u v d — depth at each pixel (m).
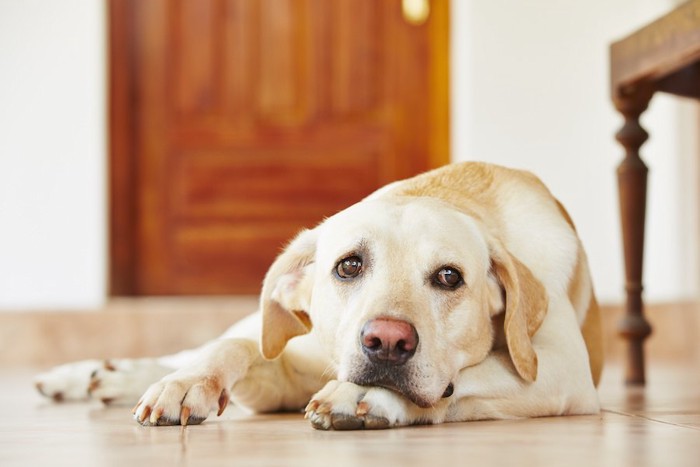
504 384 1.60
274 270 1.75
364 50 4.86
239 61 4.86
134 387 2.04
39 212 4.56
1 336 4.20
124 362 2.09
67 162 4.57
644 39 2.53
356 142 4.87
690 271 4.31
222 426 1.54
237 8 4.86
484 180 1.92
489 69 4.58
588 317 2.00
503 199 1.87
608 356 4.19
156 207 4.83
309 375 1.83
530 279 1.66
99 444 1.34
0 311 4.21
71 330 4.22
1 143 4.55
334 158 4.87
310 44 4.86
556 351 1.68
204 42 4.86
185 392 1.56
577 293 1.90
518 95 4.59
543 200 1.90
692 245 4.29
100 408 2.03
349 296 1.59
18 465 1.16
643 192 2.79
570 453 1.20
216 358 1.66
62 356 4.22
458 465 1.10
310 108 4.86
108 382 2.05
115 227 4.80
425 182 1.93
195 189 4.84
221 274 4.83
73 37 4.58
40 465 1.15
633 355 2.76
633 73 2.60
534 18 4.58
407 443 1.29
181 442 1.33
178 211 4.84
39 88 4.57
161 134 4.85
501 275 1.65
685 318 4.15
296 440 1.33
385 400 1.44
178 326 4.21
